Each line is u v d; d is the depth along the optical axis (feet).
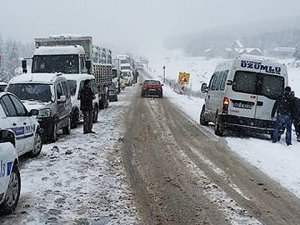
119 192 27.14
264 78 50.83
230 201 26.11
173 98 127.34
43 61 70.44
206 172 33.32
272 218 23.36
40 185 27.99
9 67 224.94
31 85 46.65
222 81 54.44
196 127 60.95
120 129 56.54
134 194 26.86
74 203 24.57
